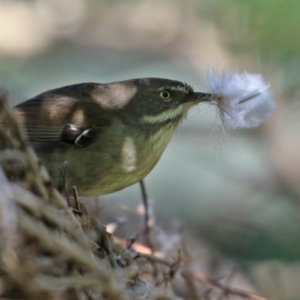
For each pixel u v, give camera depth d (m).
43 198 7.04
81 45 18.03
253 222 14.58
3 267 6.44
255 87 10.35
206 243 14.33
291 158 14.93
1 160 6.80
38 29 18.12
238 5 9.87
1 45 17.69
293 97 13.56
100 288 7.09
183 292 10.43
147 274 9.48
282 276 13.25
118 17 17.89
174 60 17.11
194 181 16.30
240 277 13.29
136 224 12.46
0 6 18.30
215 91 10.47
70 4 18.19
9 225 6.39
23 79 17.20
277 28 8.71
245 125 10.34
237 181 15.72
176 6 16.89
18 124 6.88
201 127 16.12
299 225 14.31
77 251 6.93
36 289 6.55
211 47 16.05
